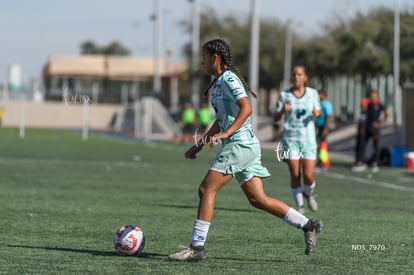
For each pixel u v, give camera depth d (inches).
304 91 1214.3
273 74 6939.0
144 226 1050.7
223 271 758.5
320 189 1676.9
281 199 1454.2
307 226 797.9
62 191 1489.9
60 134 4680.1
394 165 2474.2
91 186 1603.1
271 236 979.9
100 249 868.6
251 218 1146.0
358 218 1185.4
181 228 1037.8
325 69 5064.0
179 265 783.7
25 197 1371.8
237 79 791.7
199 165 2322.8
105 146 3341.5
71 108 6801.2
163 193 1493.6
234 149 788.6
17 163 2215.8
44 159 2405.3
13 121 6683.1
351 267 792.3
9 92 6747.1
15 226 1030.4
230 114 796.0
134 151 3002.0
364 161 2490.2
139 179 1800.0
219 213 1199.6
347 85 4894.2
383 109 2300.7
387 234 1021.2
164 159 2564.0
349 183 1846.7
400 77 4163.4
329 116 1727.4
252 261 814.5
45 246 883.4
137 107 5083.7
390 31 4407.0
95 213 1176.8
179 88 7810.0
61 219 1104.8
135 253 826.8
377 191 1651.1
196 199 1396.4
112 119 6825.8
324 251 882.1
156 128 5241.1
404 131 2561.5
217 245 908.0
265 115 6279.5
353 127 4195.4
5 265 771.4
